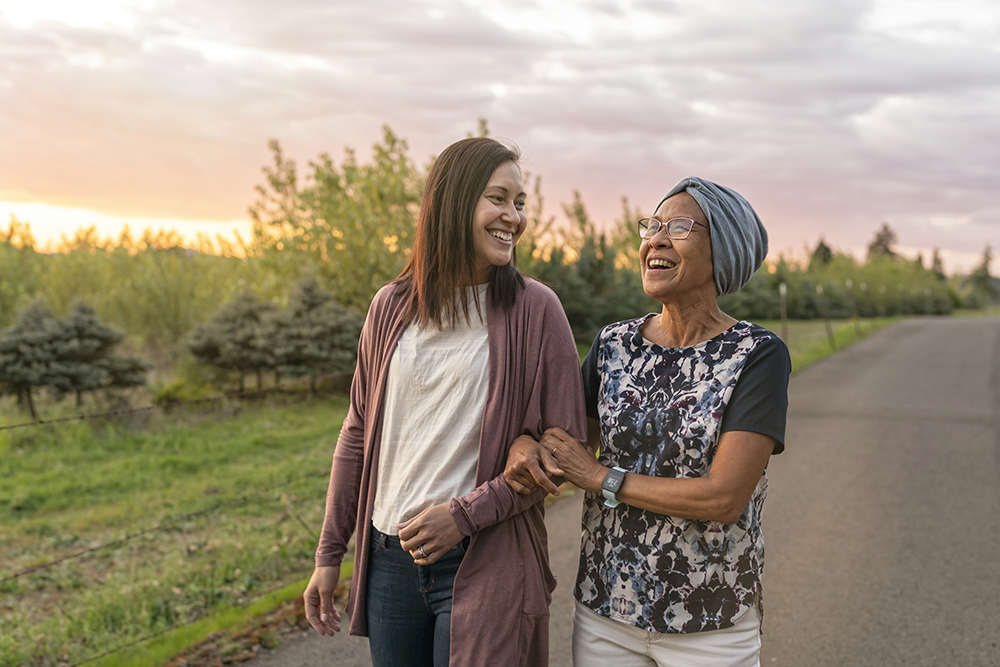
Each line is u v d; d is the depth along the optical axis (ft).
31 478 22.50
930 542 16.40
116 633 11.82
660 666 5.55
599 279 59.06
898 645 11.51
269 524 17.46
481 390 5.64
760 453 5.13
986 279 325.42
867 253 347.97
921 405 37.29
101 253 50.98
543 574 5.82
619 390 5.80
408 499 5.72
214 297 47.50
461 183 5.55
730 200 5.51
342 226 41.78
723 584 5.35
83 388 31.09
